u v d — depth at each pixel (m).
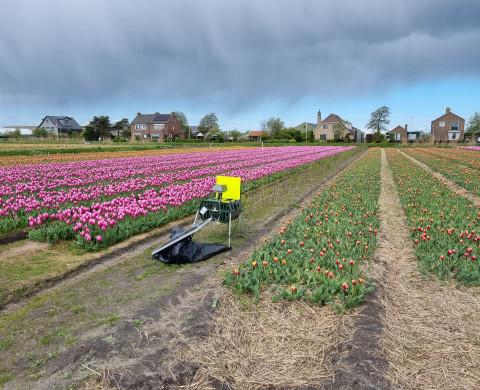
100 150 42.09
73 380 3.48
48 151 36.00
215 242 7.82
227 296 5.09
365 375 3.47
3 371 3.67
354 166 23.86
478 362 3.68
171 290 5.44
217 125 102.56
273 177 17.97
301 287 5.06
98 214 8.59
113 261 6.87
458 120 89.62
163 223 9.24
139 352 3.88
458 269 5.62
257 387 3.41
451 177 17.59
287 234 7.59
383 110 99.19
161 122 98.69
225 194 7.67
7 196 11.51
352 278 5.27
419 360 3.74
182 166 22.44
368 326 4.29
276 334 4.17
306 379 3.47
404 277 5.84
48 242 7.80
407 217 9.47
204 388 3.38
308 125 121.38
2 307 5.11
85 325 4.50
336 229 7.66
